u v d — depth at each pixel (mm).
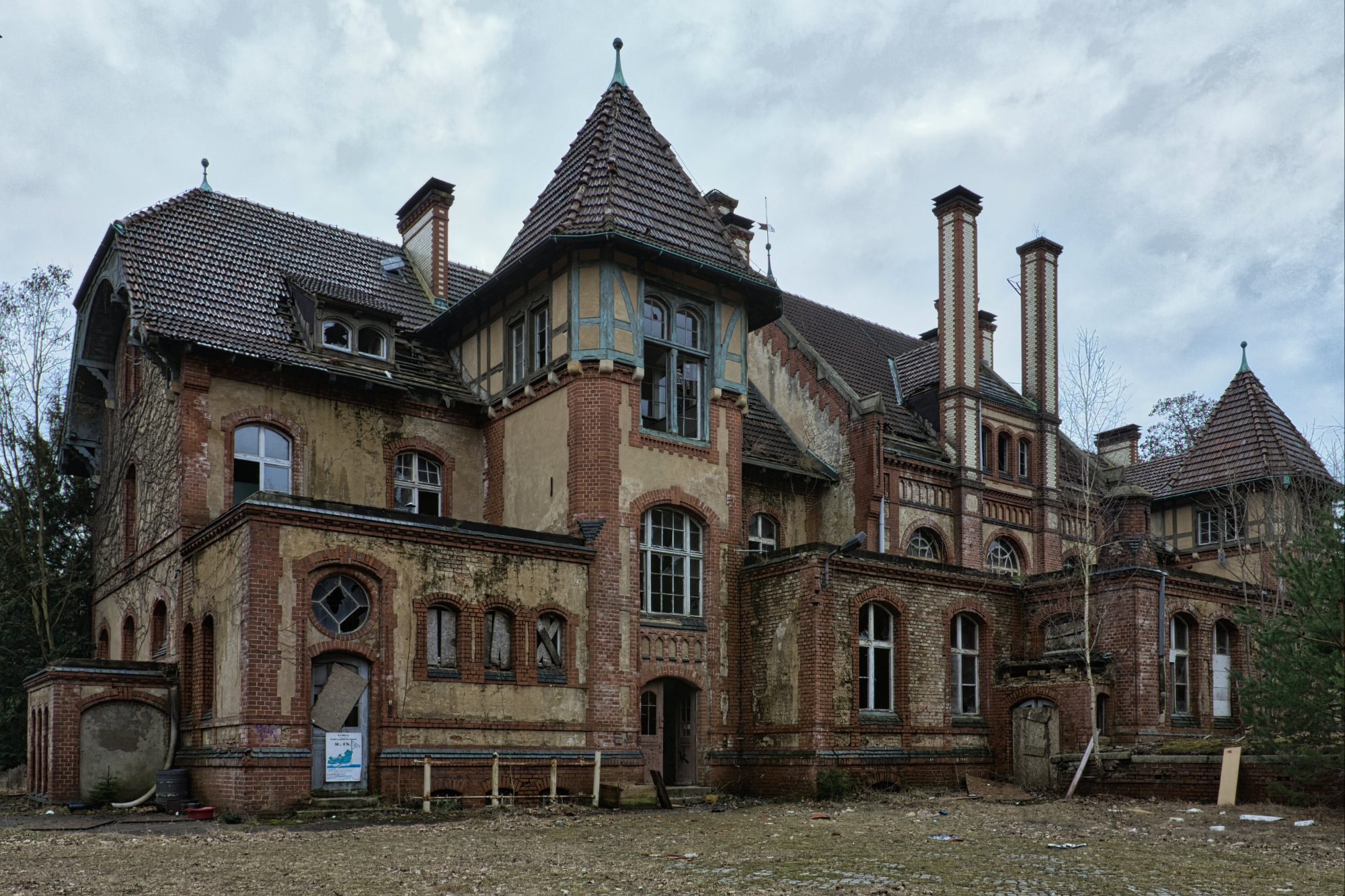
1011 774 23594
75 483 29250
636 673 21344
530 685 19922
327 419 22406
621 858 12844
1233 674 19984
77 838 14242
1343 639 17125
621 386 22188
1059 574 24828
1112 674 23422
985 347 35062
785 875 11578
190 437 20531
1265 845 14305
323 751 17609
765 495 27094
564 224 22328
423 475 23953
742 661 22984
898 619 23094
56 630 27609
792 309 33250
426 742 18453
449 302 28141
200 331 21062
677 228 23656
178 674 19688
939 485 29141
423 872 11609
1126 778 20453
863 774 21609
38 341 29953
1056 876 11680
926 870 11945
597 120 25219
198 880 11062
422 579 18922
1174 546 36812
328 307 22703
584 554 21031
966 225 30547
